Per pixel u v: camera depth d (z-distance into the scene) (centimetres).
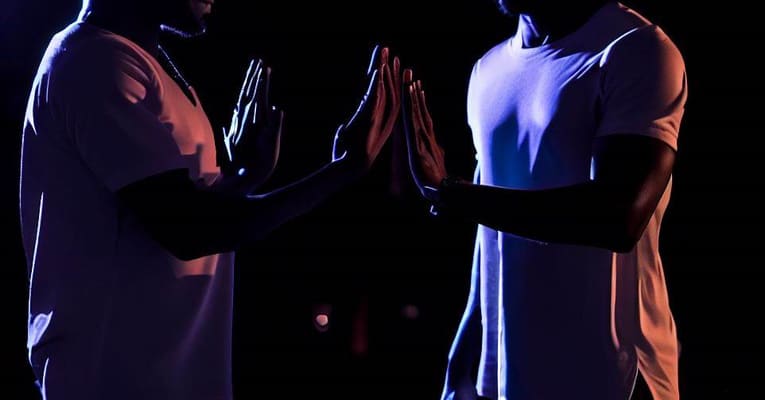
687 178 550
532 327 194
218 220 175
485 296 210
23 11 518
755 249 546
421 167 195
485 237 210
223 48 566
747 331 539
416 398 543
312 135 588
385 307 561
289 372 537
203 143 190
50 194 178
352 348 550
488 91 205
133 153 172
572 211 174
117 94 173
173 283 182
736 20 524
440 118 580
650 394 188
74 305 176
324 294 559
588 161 187
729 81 534
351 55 583
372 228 574
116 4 185
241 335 548
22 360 521
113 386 176
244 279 559
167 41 557
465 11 574
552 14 195
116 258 178
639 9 530
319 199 187
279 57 575
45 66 180
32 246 187
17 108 529
